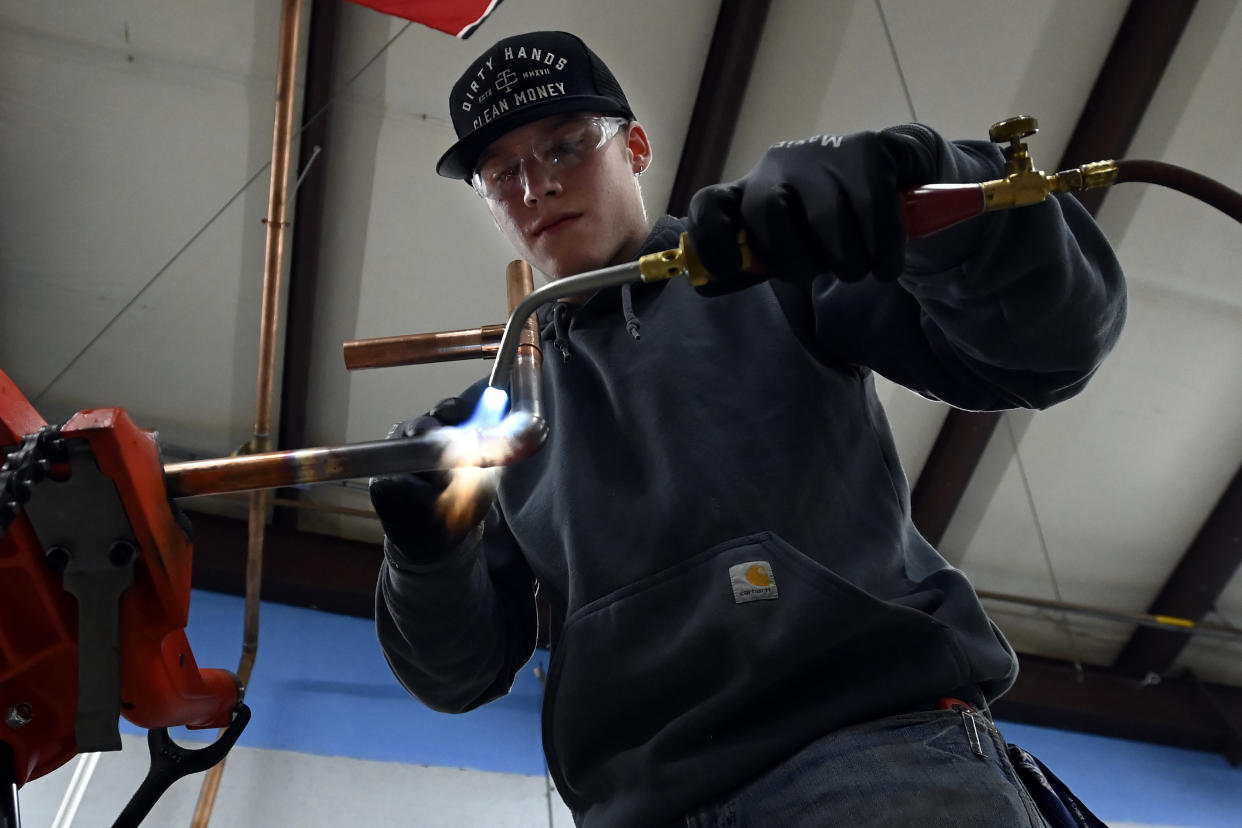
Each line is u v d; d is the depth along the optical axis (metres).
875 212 0.45
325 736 2.97
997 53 3.12
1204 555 4.15
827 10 3.05
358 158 3.21
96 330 3.51
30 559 0.50
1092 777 3.88
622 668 0.72
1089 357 0.65
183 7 2.96
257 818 2.59
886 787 0.59
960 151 0.58
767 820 0.62
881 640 0.66
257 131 3.15
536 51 0.87
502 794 2.91
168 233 3.32
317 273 3.40
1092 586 4.34
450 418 0.72
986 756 0.62
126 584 0.50
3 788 0.52
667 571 0.71
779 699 0.67
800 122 3.25
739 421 0.74
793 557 0.67
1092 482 4.04
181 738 2.76
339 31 3.03
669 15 3.07
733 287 0.49
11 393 0.52
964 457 3.85
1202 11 3.01
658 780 0.68
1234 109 3.17
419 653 0.85
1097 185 0.50
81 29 2.97
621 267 0.49
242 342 3.56
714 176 3.26
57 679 0.53
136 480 0.48
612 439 0.80
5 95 3.05
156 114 3.11
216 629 3.41
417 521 0.70
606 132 0.88
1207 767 4.14
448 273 3.44
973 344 0.65
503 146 0.88
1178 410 3.84
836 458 0.74
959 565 4.30
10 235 3.30
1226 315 3.58
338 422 3.77
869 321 0.74
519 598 0.96
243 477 0.52
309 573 3.73
